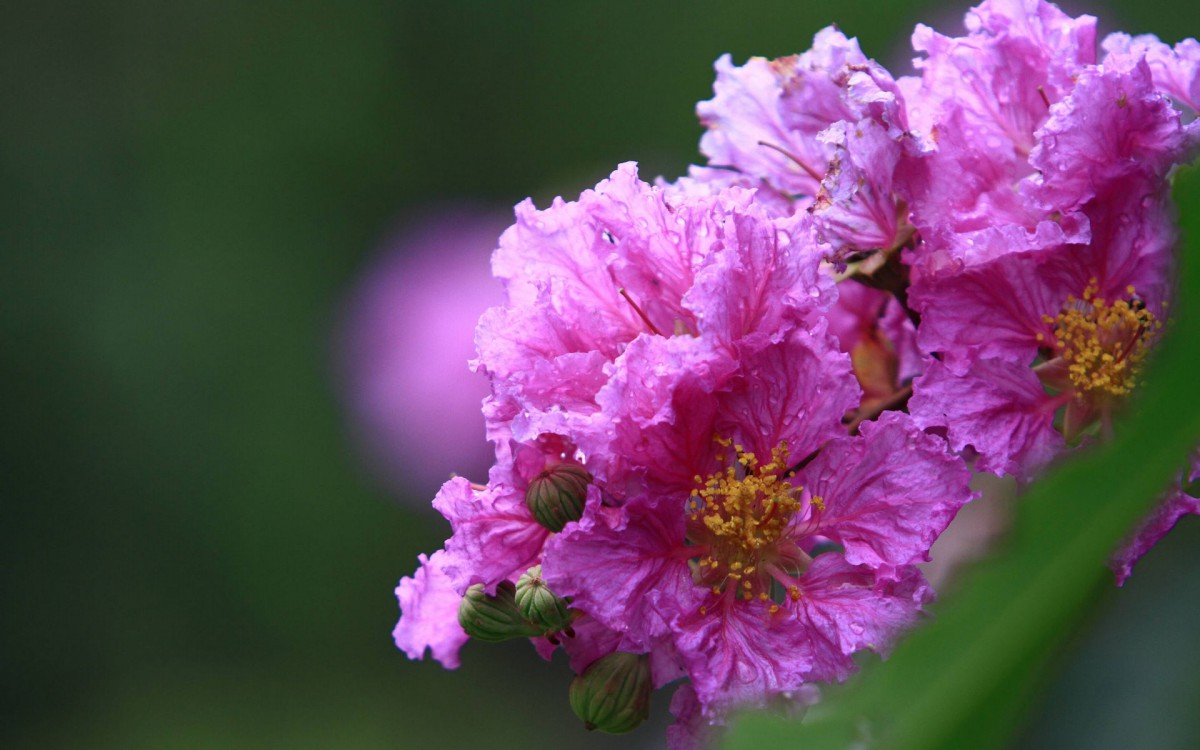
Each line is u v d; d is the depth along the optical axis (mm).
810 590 814
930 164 823
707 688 804
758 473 815
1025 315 823
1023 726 544
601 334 822
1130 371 820
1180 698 831
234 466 2275
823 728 567
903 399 847
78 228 2342
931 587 807
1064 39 829
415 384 1811
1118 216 819
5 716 2137
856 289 862
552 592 810
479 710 2043
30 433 2234
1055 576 537
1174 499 798
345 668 2182
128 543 2242
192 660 2215
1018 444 819
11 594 2186
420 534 2242
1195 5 1781
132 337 2303
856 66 829
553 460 822
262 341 2334
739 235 809
